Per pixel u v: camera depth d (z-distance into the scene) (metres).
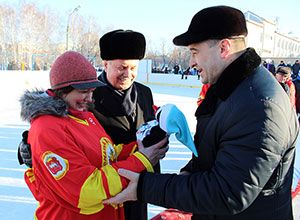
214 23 1.16
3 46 32.62
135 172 1.27
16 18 32.75
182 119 1.31
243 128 1.08
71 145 1.24
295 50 58.09
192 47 1.25
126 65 1.70
